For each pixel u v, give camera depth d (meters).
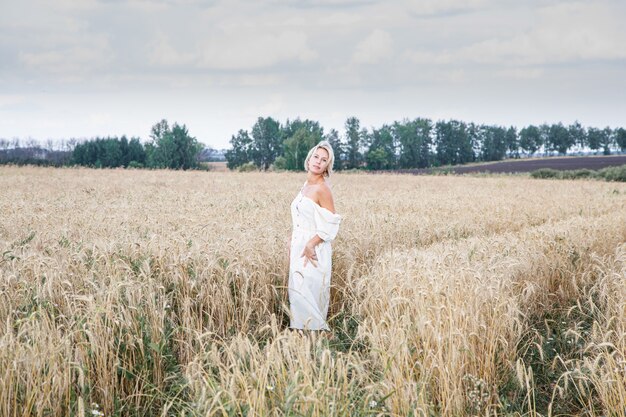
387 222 9.83
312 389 3.33
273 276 6.42
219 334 5.43
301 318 5.76
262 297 5.98
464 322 4.64
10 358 3.65
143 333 4.60
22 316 4.64
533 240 8.10
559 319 6.35
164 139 87.94
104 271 5.55
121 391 4.27
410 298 5.20
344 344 5.33
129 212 11.67
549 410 4.05
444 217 12.09
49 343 3.83
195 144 90.00
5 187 19.89
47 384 3.62
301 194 5.95
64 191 18.19
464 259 6.18
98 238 7.43
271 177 33.62
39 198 15.26
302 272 5.78
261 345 5.28
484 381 4.21
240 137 116.06
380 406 3.65
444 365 4.21
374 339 4.37
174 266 5.81
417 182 33.69
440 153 130.12
